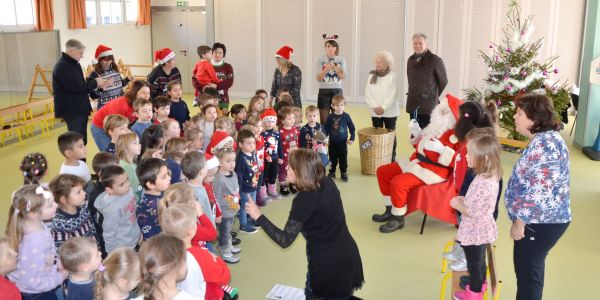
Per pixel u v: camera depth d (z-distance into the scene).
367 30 10.66
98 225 3.60
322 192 2.89
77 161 4.18
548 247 2.95
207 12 11.27
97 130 5.35
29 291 2.74
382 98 6.57
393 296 3.79
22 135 8.48
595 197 5.76
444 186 4.65
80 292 2.67
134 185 4.00
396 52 10.60
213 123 5.42
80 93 5.84
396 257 4.41
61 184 3.16
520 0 9.85
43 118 8.38
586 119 7.36
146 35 12.69
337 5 10.70
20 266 2.71
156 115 5.25
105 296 2.32
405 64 10.58
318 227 2.90
